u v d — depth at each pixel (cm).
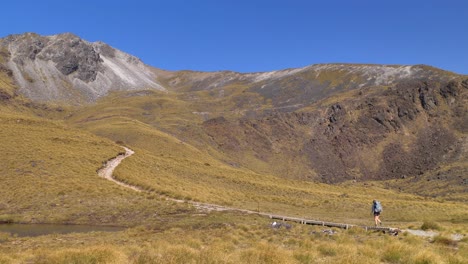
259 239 2477
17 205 4269
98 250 1675
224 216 3875
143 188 5512
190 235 2700
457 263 1522
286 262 1523
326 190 9056
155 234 2897
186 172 7650
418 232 2625
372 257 1628
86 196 4631
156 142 13800
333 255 1764
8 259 1731
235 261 1538
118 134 14675
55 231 3375
